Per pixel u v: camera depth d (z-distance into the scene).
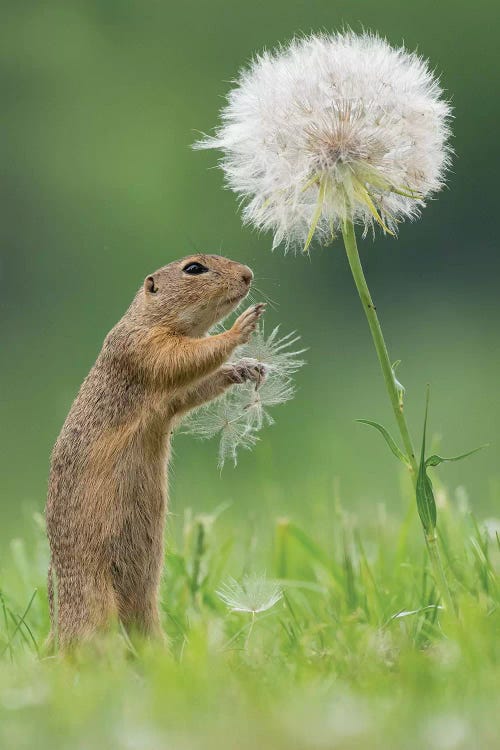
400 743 6.36
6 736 6.78
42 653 10.64
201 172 45.84
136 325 11.28
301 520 15.17
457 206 44.38
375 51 10.48
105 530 10.84
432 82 10.61
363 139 9.95
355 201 10.12
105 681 7.98
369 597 10.85
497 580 10.54
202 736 6.58
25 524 19.22
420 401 34.78
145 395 11.06
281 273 42.81
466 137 45.25
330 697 7.57
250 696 7.42
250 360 11.43
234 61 47.59
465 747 6.30
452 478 26.89
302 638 9.70
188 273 11.41
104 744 6.57
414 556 12.92
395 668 8.63
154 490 11.11
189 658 8.66
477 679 7.71
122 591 10.93
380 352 9.88
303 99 10.12
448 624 9.38
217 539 14.37
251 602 10.09
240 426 11.34
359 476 21.19
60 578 10.96
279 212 10.21
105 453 10.95
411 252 43.41
